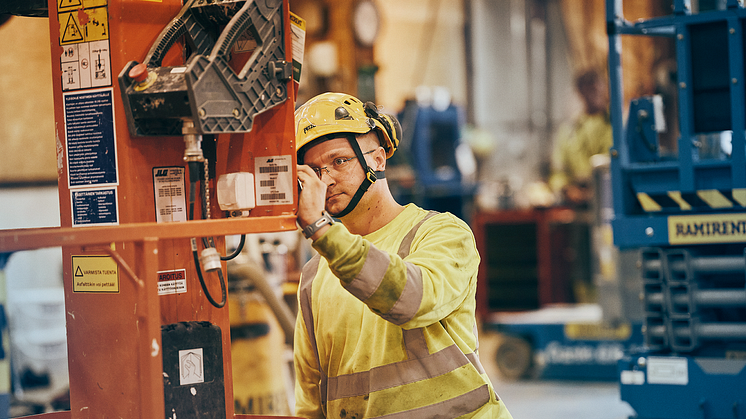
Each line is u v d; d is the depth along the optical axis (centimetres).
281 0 167
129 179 167
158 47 168
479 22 1358
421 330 188
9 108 577
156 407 152
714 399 320
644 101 346
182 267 180
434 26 1341
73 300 179
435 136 1027
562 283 868
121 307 170
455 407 187
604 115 1255
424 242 188
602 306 738
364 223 203
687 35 325
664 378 330
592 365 748
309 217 162
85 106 171
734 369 317
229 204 169
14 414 521
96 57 169
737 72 311
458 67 1362
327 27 882
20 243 139
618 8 340
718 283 340
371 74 884
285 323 370
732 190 317
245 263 367
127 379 169
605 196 770
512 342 790
